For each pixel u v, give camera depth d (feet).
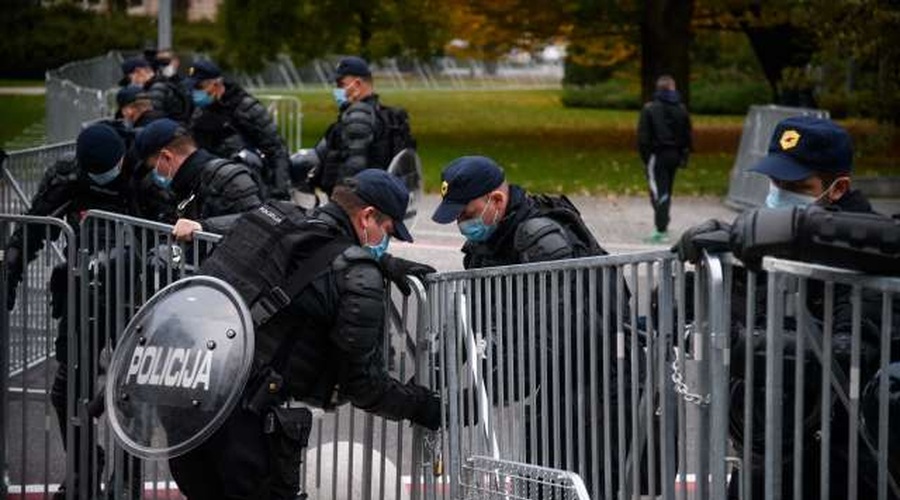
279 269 17.11
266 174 38.40
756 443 14.94
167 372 16.80
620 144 115.24
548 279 17.71
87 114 65.26
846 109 94.84
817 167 16.17
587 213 68.08
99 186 24.67
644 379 16.80
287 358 17.13
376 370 17.63
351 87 37.96
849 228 12.75
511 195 19.54
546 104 190.19
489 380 18.43
